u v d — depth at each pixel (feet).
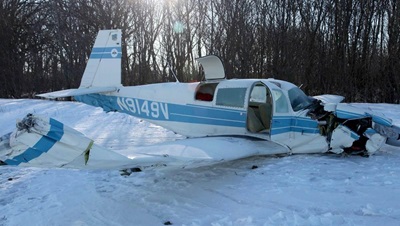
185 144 16.47
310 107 19.21
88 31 82.48
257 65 73.61
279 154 19.61
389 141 20.02
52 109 43.83
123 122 34.32
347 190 13.76
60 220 12.12
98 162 10.80
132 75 84.99
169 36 85.56
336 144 18.34
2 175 17.57
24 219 12.28
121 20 82.23
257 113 20.47
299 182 14.98
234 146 17.34
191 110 21.15
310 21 71.15
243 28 73.87
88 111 41.98
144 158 12.10
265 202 12.98
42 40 88.07
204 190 14.70
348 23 69.00
